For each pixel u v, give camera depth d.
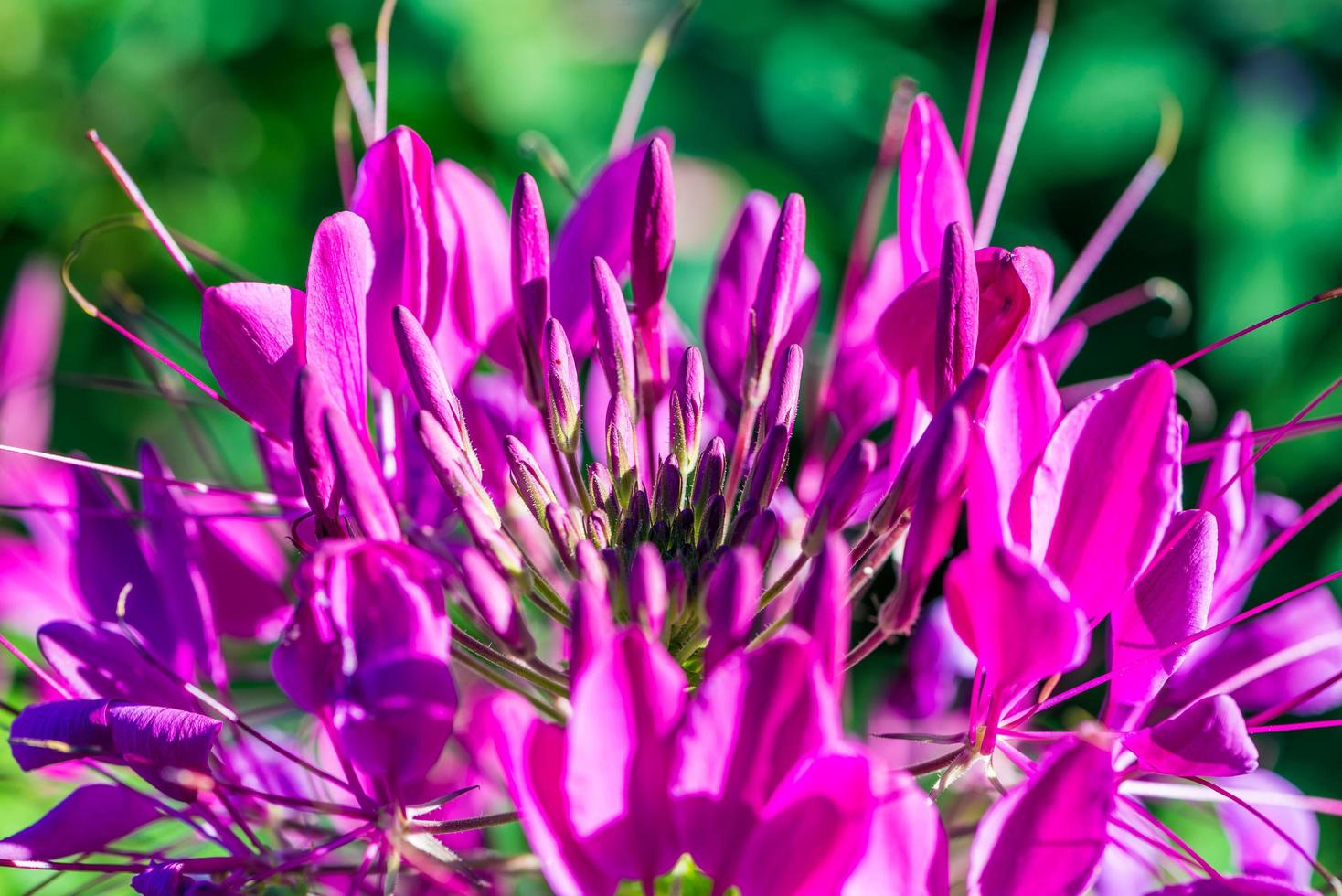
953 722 0.39
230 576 0.37
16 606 0.38
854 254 0.37
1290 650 0.34
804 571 0.35
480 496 0.33
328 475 0.32
